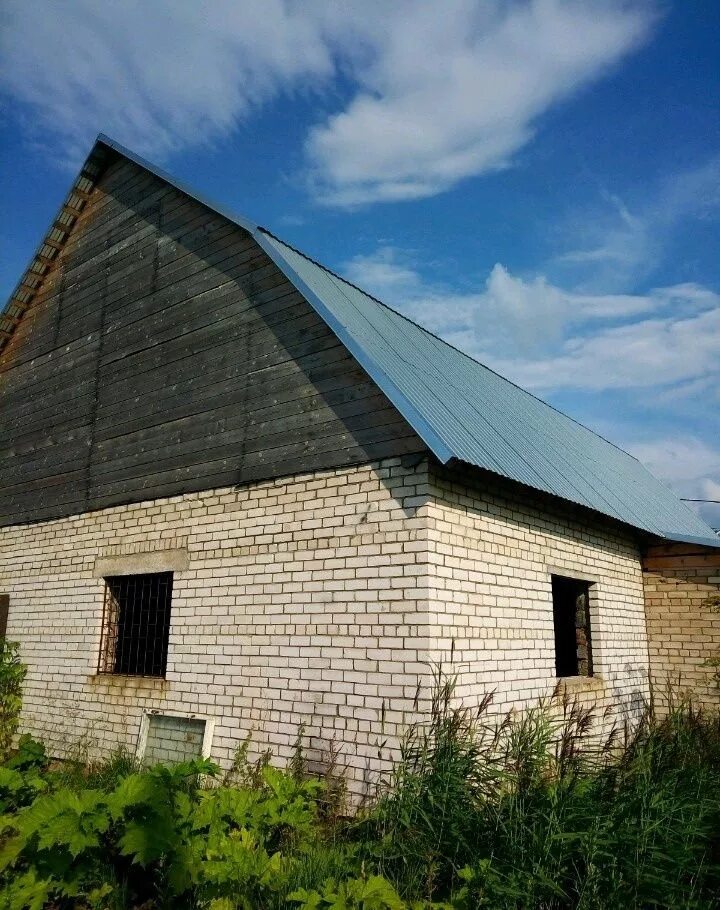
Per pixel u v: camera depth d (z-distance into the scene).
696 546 10.05
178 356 8.65
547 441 9.92
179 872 4.12
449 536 6.36
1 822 4.41
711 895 4.49
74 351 10.23
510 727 6.11
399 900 3.85
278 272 7.78
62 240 11.03
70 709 8.74
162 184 9.56
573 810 4.60
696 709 9.46
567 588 9.17
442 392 7.74
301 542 6.93
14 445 10.81
